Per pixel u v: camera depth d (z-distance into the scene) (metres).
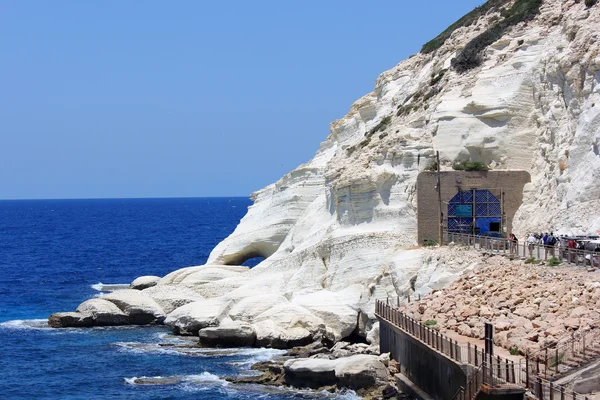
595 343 37.19
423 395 44.31
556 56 72.12
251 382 53.91
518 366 36.69
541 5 81.00
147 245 178.25
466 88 77.50
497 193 70.31
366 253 70.75
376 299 60.91
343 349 59.44
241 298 71.44
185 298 77.69
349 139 96.44
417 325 46.56
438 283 58.38
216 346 65.25
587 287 43.47
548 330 39.81
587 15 72.38
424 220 70.38
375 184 74.06
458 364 38.38
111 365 60.69
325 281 73.31
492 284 50.91
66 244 181.50
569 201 62.06
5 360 63.00
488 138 73.38
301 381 52.25
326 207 82.88
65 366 60.88
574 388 34.22
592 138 63.12
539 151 71.62
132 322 76.19
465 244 65.00
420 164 73.56
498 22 83.88
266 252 95.50
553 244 55.97
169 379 55.88
